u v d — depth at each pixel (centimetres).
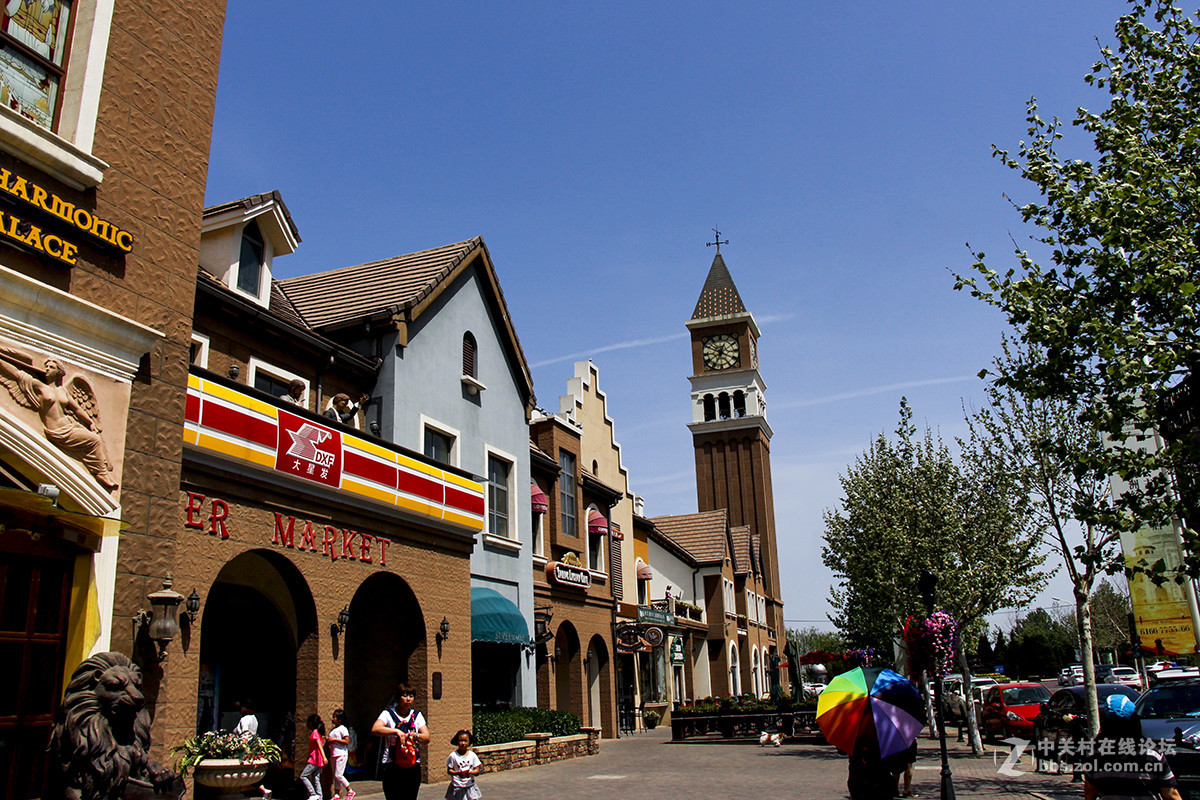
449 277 2117
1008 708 2622
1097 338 1273
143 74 963
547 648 2562
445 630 1792
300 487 1413
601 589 3067
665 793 1560
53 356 814
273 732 1572
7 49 821
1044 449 1416
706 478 8081
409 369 1959
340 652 1465
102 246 877
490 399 2323
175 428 959
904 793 1510
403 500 1669
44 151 812
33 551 788
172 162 994
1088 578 1766
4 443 750
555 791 1598
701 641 5016
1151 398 1243
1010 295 1438
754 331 8675
